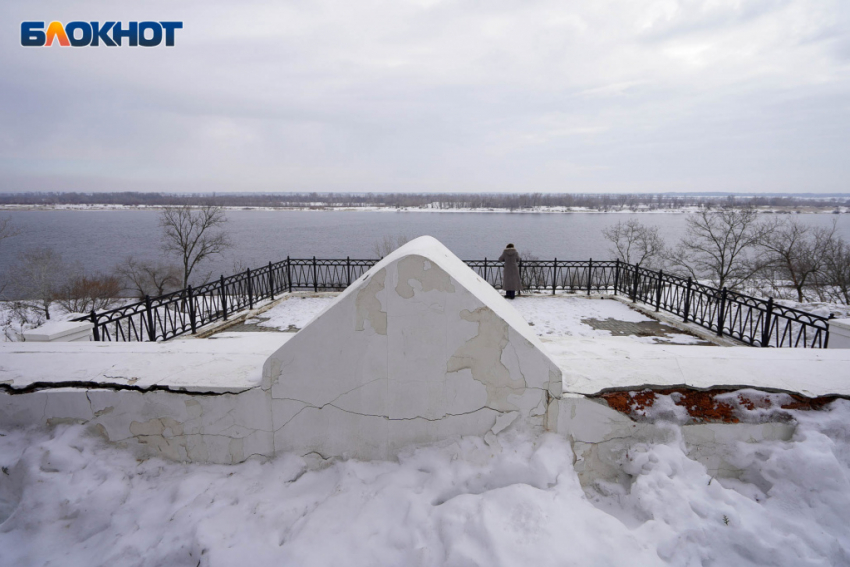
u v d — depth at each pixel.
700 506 1.86
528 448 2.21
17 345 2.90
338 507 2.04
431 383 2.26
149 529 2.00
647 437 2.25
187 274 32.19
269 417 2.36
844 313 9.69
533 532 1.69
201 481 2.25
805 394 2.27
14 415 2.42
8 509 2.19
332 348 2.28
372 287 2.21
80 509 2.08
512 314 2.57
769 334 6.40
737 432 2.23
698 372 2.47
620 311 9.95
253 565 1.77
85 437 2.38
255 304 10.37
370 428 2.31
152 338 6.85
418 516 1.90
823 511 1.88
